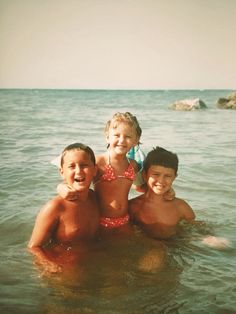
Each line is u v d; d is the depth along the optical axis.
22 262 1.21
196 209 1.78
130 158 1.58
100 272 1.14
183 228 1.53
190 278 1.12
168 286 1.07
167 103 12.62
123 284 1.07
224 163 2.75
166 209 1.54
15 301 1.00
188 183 2.22
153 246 1.34
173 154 1.53
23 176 2.34
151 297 1.02
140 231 1.47
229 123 5.88
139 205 1.55
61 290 1.04
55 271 1.14
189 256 1.27
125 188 1.50
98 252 1.27
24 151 3.22
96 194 1.47
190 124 5.67
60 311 0.96
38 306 0.98
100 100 14.87
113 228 1.46
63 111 8.35
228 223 1.61
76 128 4.98
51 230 1.29
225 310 0.97
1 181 2.22
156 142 3.78
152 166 1.49
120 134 1.44
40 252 1.25
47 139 3.94
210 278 1.13
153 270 1.15
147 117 7.01
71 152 1.28
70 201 1.30
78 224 1.31
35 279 1.10
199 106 9.35
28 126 5.15
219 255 1.29
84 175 1.27
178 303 1.00
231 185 2.19
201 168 2.59
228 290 1.07
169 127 5.22
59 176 2.34
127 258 1.23
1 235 1.45
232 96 9.98
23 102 11.66
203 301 1.01
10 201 1.86
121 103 12.57
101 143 3.72
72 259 1.21
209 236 1.44
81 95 20.56
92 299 1.00
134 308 0.97
